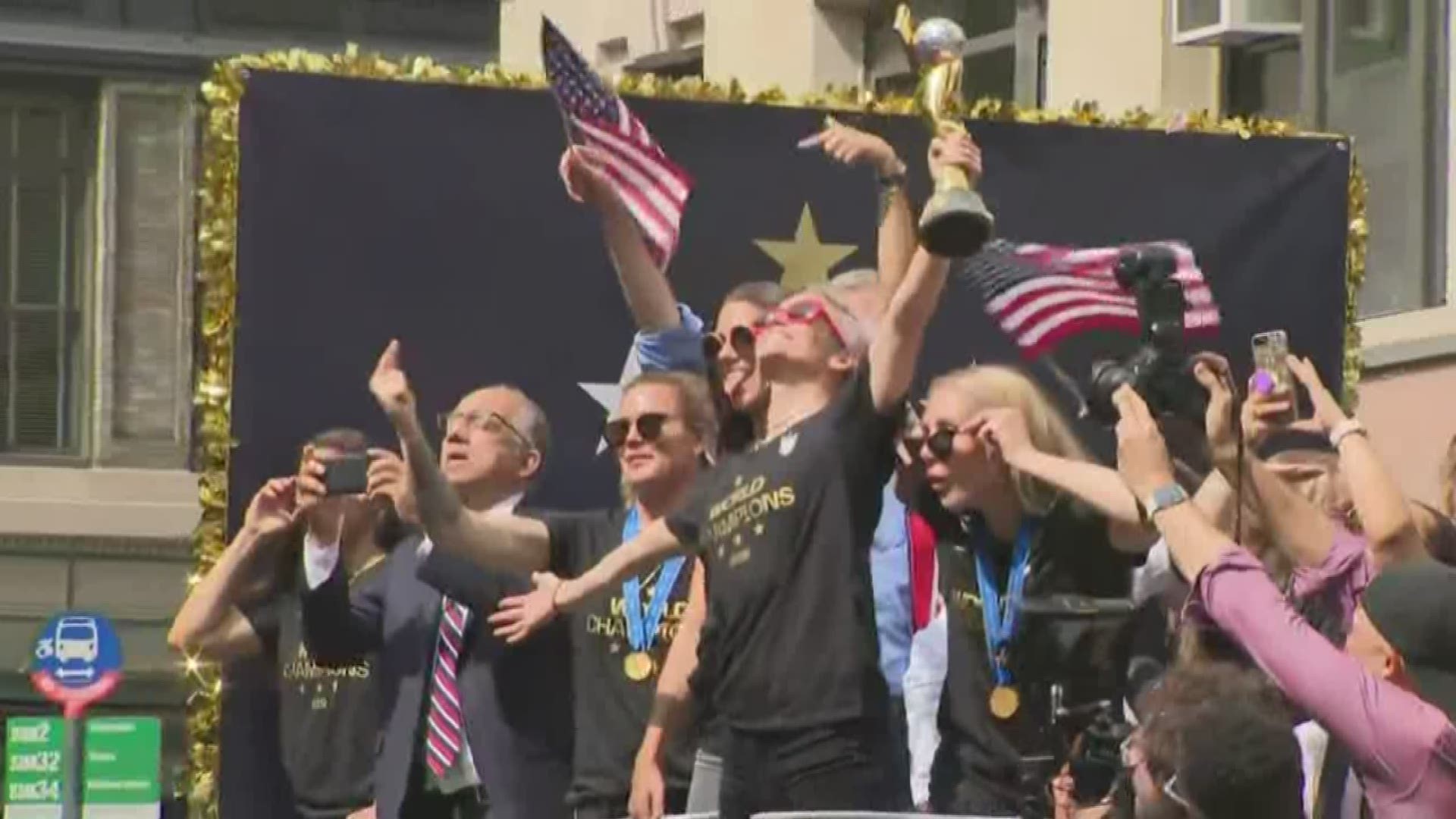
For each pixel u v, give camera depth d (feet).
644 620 67.87
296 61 70.90
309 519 70.13
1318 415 57.77
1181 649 49.26
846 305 65.57
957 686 59.98
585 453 71.51
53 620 135.74
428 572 68.69
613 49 144.77
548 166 71.72
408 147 71.20
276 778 71.51
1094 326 71.05
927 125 60.34
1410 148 102.06
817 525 58.08
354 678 71.31
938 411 59.16
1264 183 75.51
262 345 70.69
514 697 69.31
